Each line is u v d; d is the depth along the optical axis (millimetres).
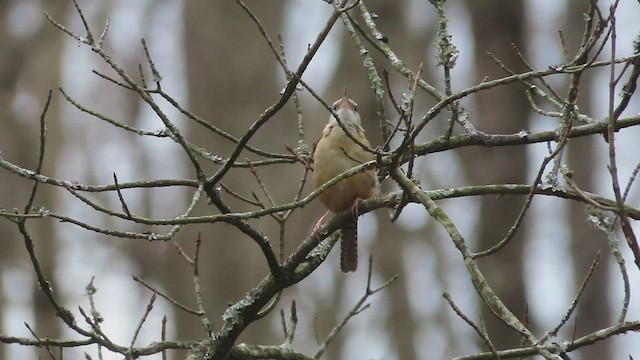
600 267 17969
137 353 6992
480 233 14023
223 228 14359
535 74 6332
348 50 16766
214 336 7133
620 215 4965
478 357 7523
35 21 16562
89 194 17125
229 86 14844
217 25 15047
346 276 17891
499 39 14617
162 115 6320
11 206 15617
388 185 15219
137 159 17625
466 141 7297
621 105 6723
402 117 6277
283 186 14961
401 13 17172
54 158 16062
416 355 17719
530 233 16422
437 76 17312
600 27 6363
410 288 18172
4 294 15102
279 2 15414
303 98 17016
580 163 18656
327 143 8227
